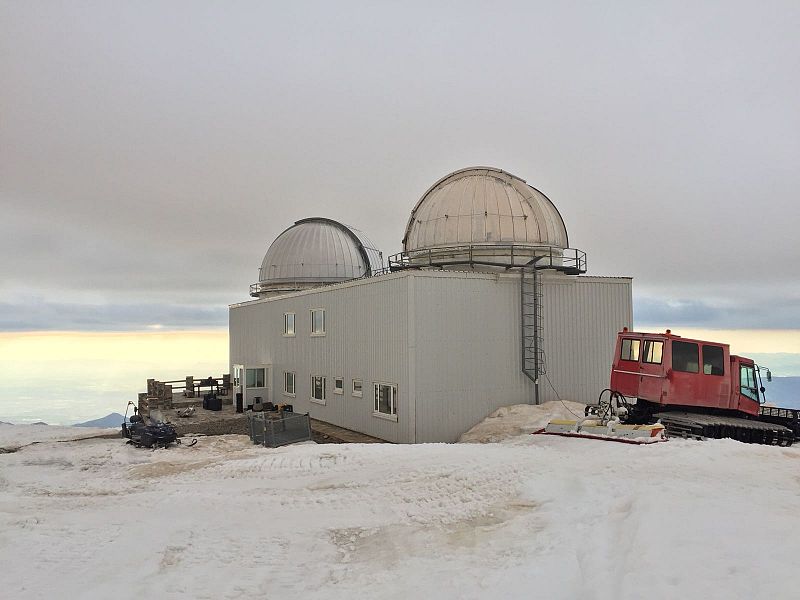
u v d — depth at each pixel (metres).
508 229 25.28
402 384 21.92
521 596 6.21
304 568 8.11
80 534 9.70
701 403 18.50
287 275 39.31
